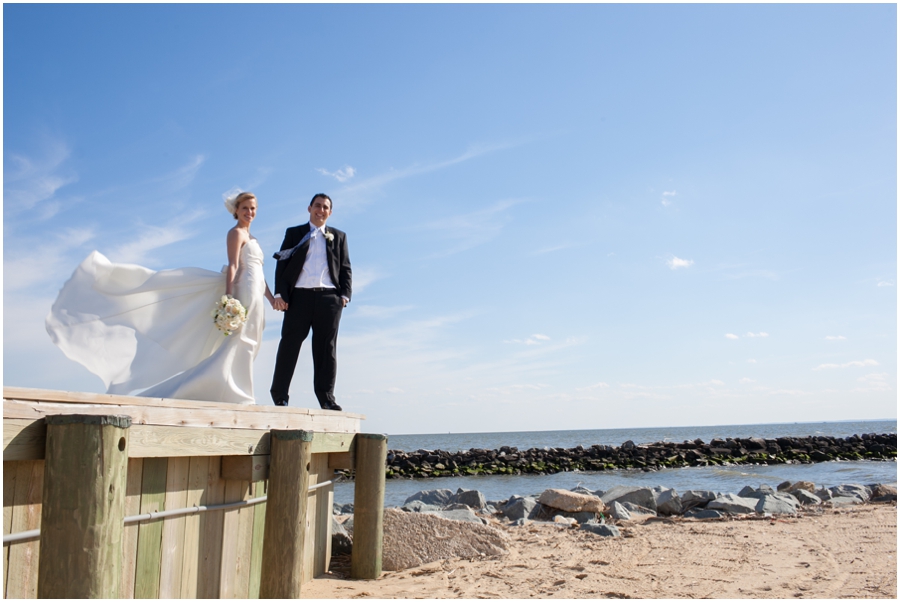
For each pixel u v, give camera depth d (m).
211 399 5.27
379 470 6.27
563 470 36.69
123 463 2.84
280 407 4.71
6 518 2.88
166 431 3.56
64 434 2.72
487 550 7.18
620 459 37.91
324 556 6.23
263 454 4.45
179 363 5.47
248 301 5.61
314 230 6.64
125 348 5.23
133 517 3.49
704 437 120.19
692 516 10.44
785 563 6.65
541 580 6.07
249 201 5.88
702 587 5.72
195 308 5.59
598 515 10.62
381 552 6.26
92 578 2.66
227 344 5.41
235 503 4.51
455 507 11.41
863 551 7.12
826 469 32.06
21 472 2.95
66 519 2.67
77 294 5.05
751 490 12.77
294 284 6.48
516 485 28.84
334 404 6.43
